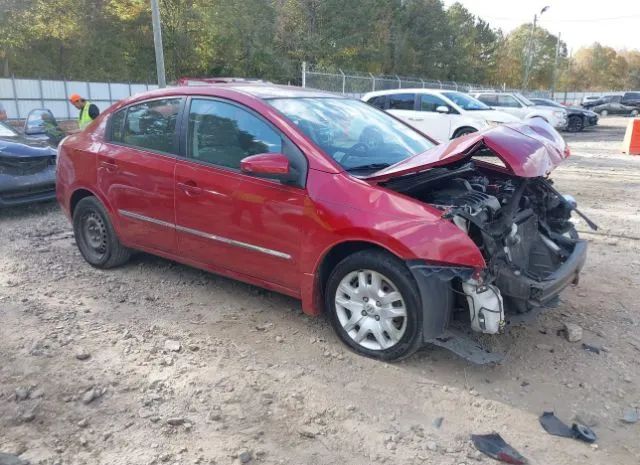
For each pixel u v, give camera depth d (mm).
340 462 2896
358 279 3818
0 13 34469
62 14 37156
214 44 39781
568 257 4316
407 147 4656
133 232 5039
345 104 4953
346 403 3381
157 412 3262
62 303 4703
